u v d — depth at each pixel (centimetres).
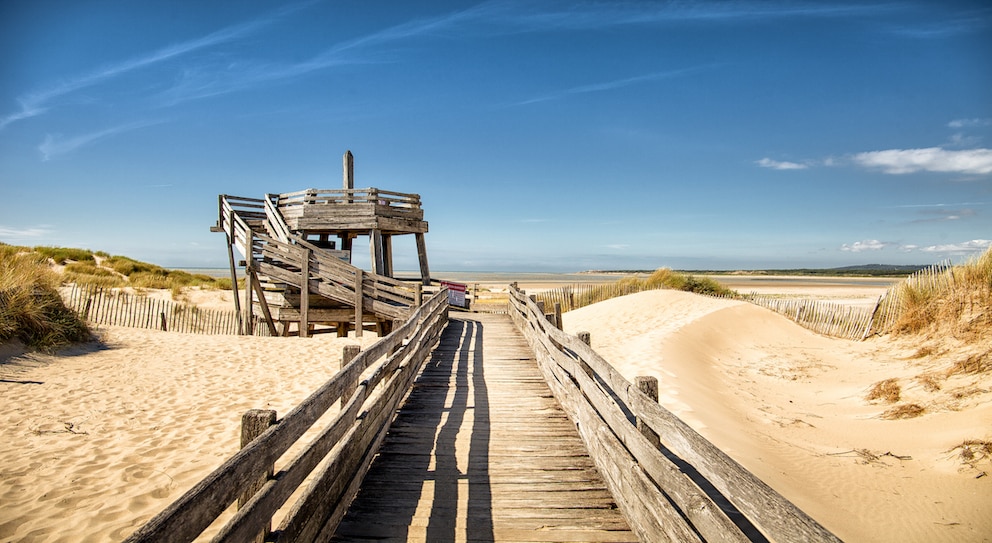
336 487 356
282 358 1141
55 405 716
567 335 635
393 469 473
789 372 1152
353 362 421
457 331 1397
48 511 432
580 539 354
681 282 2270
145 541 157
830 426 749
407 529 367
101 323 1395
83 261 2475
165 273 2789
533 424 605
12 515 423
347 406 393
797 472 570
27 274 1119
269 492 245
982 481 496
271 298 1617
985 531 427
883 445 641
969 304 1066
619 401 691
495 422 613
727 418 739
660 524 299
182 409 731
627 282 2380
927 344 1083
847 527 445
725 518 227
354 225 1517
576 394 575
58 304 1138
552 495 421
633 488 355
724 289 2281
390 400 576
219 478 205
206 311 1858
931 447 598
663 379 900
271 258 1561
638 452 360
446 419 625
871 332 1480
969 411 659
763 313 1761
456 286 2041
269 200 1656
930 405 725
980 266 1093
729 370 1171
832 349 1388
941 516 458
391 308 1438
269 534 254
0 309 955
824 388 1000
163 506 450
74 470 514
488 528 368
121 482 492
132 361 1017
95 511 436
